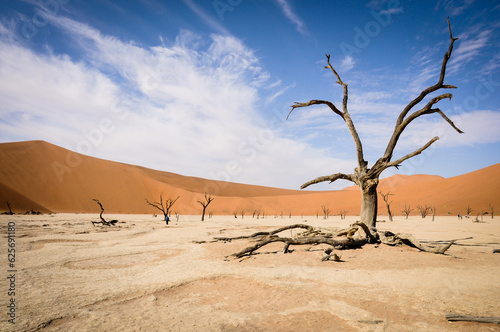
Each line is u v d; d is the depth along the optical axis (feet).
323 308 15.71
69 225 98.02
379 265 27.58
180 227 97.25
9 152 297.74
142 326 13.41
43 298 17.83
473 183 330.54
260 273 24.36
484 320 13.17
